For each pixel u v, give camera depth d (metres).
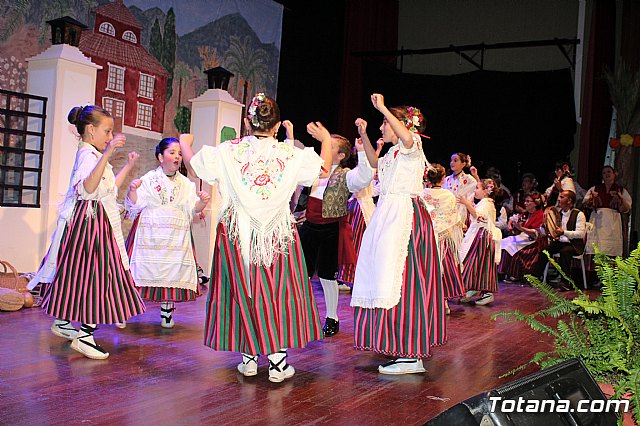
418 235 3.63
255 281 3.29
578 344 2.58
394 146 3.69
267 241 3.29
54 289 3.63
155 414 2.76
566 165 9.61
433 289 3.64
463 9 12.64
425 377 3.65
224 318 3.32
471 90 11.34
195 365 3.61
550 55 11.94
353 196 5.75
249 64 9.52
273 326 3.28
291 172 3.33
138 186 4.47
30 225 6.07
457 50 11.18
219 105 7.61
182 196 4.58
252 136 3.39
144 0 8.00
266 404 2.98
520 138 11.18
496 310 6.41
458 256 6.15
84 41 7.36
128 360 3.64
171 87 8.41
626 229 9.35
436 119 11.51
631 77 10.14
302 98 10.54
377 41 12.03
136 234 4.50
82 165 3.65
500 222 9.18
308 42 10.59
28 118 6.23
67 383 3.13
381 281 3.55
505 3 12.34
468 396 3.29
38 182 6.17
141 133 8.03
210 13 8.87
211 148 3.33
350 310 5.81
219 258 3.34
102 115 3.76
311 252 4.62
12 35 6.74
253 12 9.53
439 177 5.59
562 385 1.74
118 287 3.71
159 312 5.16
